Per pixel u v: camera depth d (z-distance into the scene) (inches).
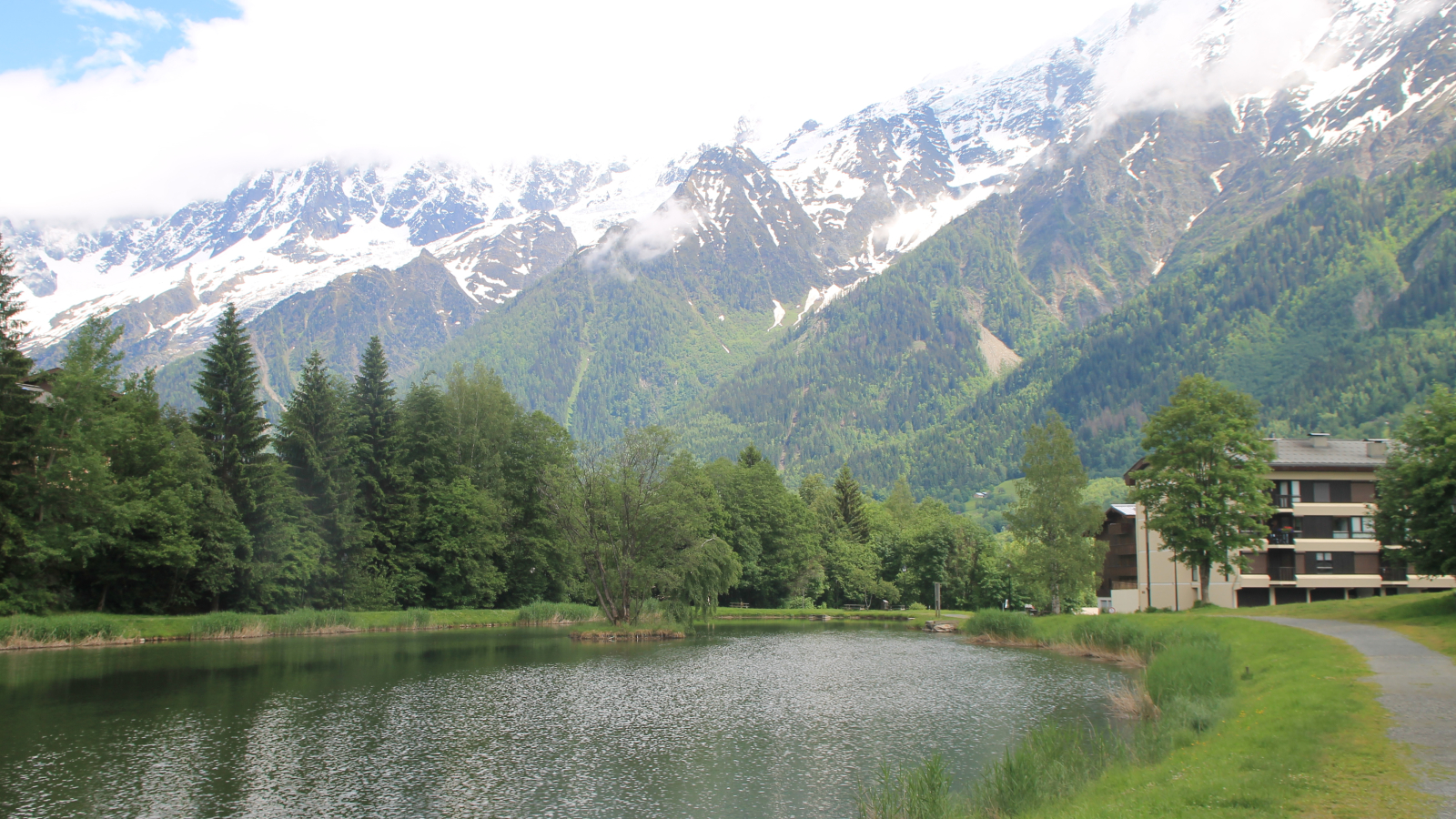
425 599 4082.2
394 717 1676.9
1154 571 4247.0
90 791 1160.8
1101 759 1104.2
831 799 1152.2
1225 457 3147.1
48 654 2470.5
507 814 1095.0
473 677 2202.3
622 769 1307.8
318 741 1470.2
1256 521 3189.0
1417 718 986.1
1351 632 1974.7
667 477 3654.0
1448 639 1734.7
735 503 5551.2
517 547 4350.4
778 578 5644.7
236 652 2640.3
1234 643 2012.8
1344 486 3971.5
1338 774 775.7
